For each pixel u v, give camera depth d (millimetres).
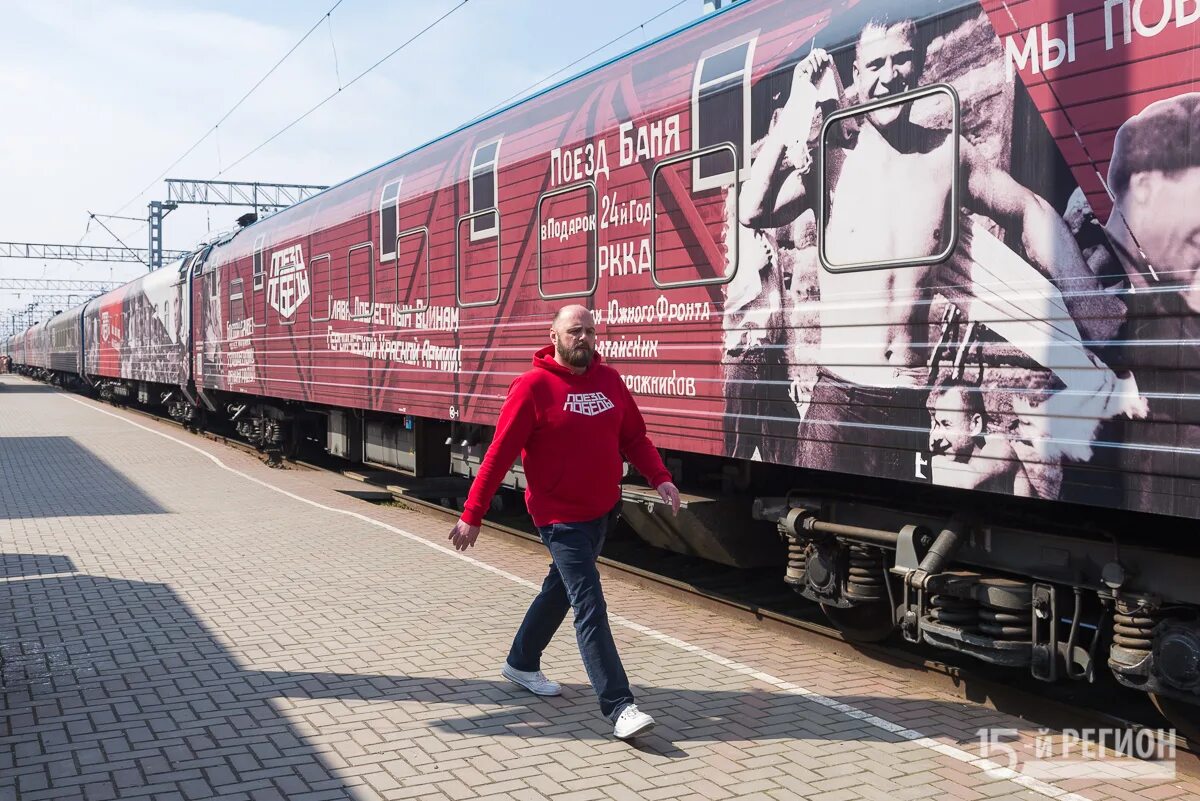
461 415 8375
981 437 4047
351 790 3580
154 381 21453
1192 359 3338
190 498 11008
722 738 4125
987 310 4020
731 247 5387
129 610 6109
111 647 5320
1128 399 3527
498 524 9086
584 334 4164
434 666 5035
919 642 5141
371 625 5809
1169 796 3578
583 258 6656
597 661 4090
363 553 7973
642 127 6062
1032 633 4262
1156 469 3443
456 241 8383
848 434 4680
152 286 21453
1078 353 3689
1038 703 4414
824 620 6035
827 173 4773
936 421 4242
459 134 8555
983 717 4418
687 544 6512
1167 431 3412
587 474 4164
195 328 17656
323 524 9328
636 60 6227
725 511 6059
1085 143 3658
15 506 10352
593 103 6566
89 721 4246
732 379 5395
